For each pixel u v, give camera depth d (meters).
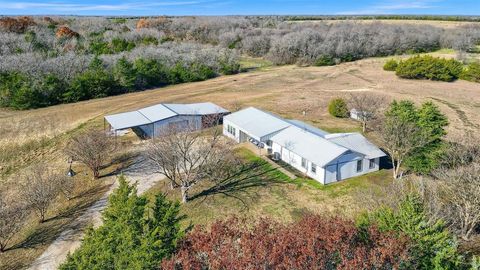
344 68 87.25
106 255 16.58
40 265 23.92
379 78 74.88
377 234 15.52
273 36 110.56
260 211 28.38
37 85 58.72
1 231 25.12
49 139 44.22
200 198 30.36
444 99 57.97
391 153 32.50
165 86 74.44
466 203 22.16
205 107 48.81
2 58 66.38
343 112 49.97
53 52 76.31
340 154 32.03
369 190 28.56
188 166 35.06
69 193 31.92
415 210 17.62
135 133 45.19
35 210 29.44
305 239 13.90
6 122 49.94
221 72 85.12
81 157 34.09
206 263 13.97
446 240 17.12
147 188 32.25
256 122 40.81
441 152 30.38
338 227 15.05
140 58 74.06
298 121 44.09
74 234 26.77
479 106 54.44
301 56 97.19
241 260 12.59
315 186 31.97
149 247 16.06
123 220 18.55
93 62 68.19
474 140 33.53
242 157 37.69
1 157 40.19
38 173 31.83
